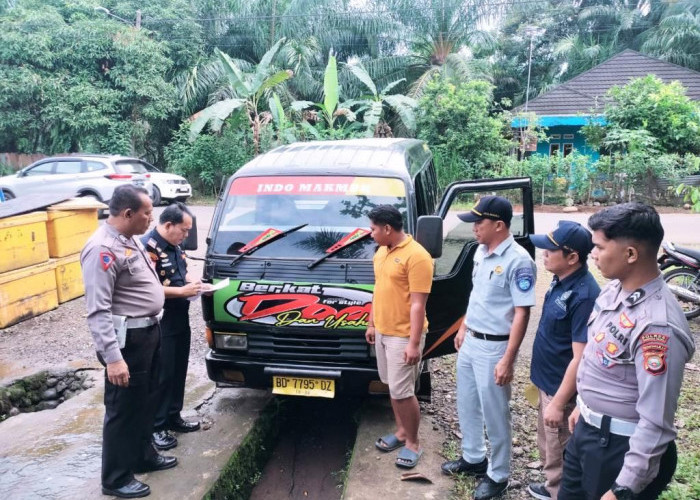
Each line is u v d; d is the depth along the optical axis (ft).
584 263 8.70
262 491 12.42
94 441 12.66
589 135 56.80
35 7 63.36
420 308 10.69
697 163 20.49
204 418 13.71
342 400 16.15
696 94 63.87
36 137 64.08
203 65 67.00
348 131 59.36
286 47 68.18
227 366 12.80
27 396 16.22
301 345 12.57
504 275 9.86
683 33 80.28
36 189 44.73
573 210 51.24
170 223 11.96
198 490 10.65
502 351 10.03
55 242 23.47
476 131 55.31
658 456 6.15
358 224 13.06
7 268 20.99
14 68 58.59
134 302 10.03
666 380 6.05
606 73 67.26
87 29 59.82
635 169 51.65
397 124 67.82
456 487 10.77
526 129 60.34
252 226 13.41
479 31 73.51
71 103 59.41
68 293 24.20
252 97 57.06
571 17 92.43
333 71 57.47
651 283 6.44
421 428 13.20
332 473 13.03
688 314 20.61
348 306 12.25
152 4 68.28
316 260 12.68
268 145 57.93
